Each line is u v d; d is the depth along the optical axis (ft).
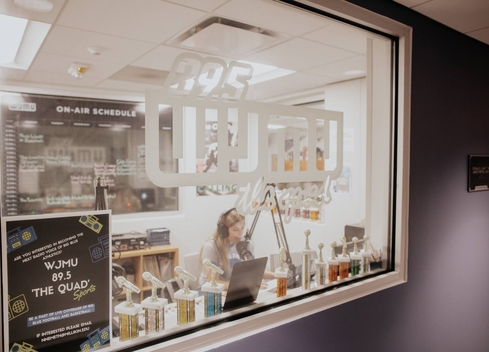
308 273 5.49
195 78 4.44
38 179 6.92
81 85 7.27
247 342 4.48
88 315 3.62
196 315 4.58
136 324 3.95
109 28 5.66
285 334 4.85
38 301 3.35
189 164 4.53
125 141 7.84
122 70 7.14
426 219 6.58
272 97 9.13
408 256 6.36
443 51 6.71
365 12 5.39
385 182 6.39
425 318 6.80
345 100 9.24
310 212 8.36
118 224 7.97
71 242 3.52
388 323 6.16
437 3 5.77
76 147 7.38
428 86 6.44
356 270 6.10
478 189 7.59
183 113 4.39
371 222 6.73
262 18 5.55
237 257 8.48
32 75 6.73
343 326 5.53
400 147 6.10
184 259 8.25
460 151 7.20
